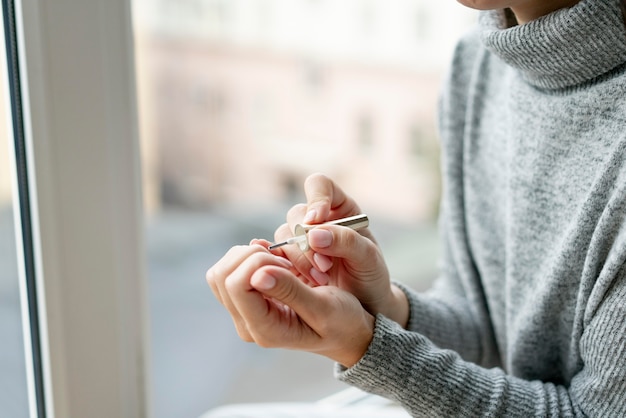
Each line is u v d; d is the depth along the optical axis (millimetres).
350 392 1184
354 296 631
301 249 605
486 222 826
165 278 2572
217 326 2236
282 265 550
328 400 1159
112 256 769
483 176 831
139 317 812
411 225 2855
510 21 730
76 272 742
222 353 2072
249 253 562
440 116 886
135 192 775
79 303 751
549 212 721
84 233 739
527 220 741
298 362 1883
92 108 717
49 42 672
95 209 743
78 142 714
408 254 2582
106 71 723
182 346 2092
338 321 577
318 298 558
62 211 716
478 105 838
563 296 708
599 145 659
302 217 662
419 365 632
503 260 810
